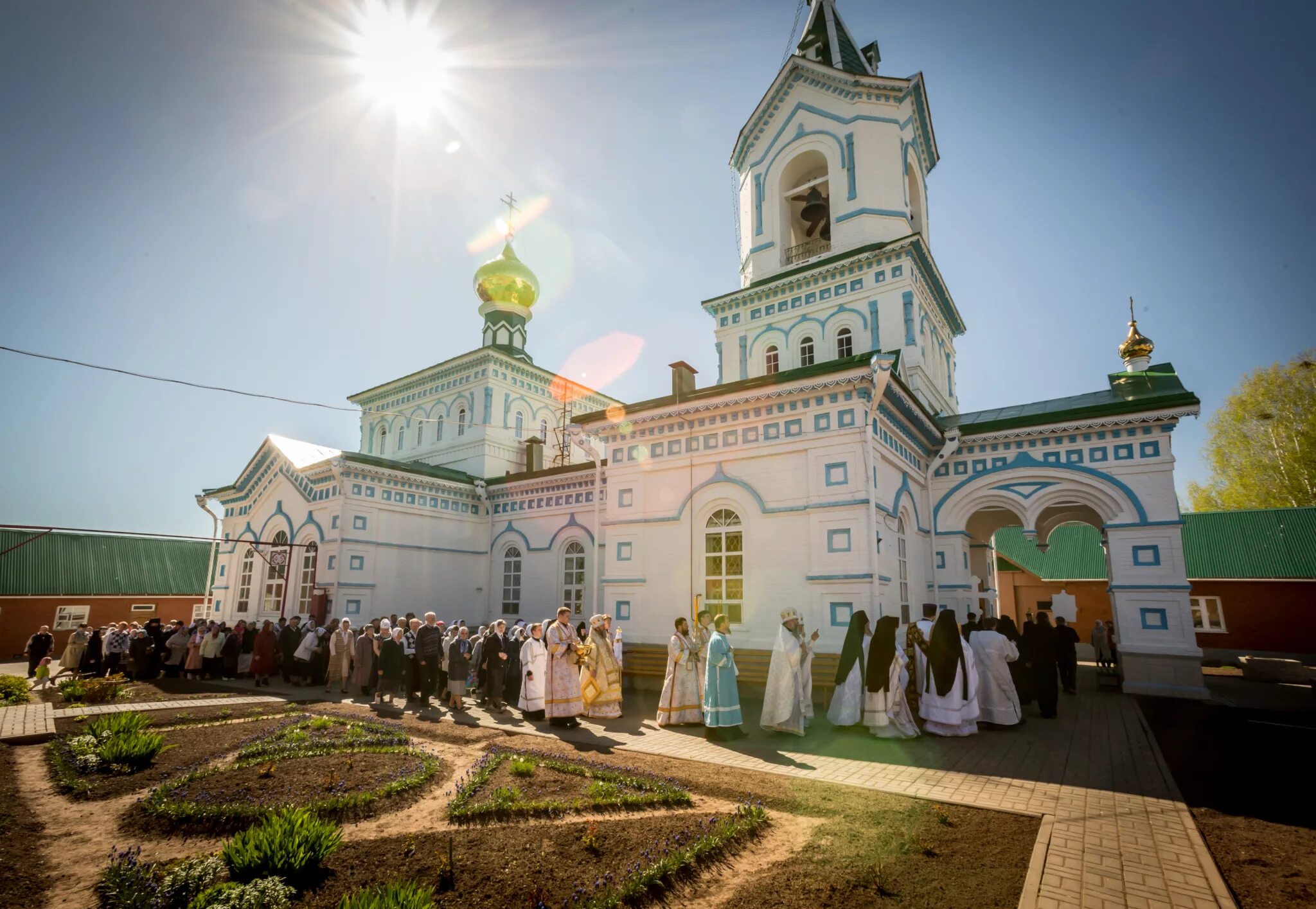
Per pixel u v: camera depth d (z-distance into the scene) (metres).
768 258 21.06
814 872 5.12
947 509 16.66
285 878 4.95
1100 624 16.53
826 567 12.48
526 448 26.66
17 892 4.91
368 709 12.71
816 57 22.56
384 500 21.17
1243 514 26.45
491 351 27.08
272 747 8.87
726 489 14.09
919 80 20.72
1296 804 6.75
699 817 6.34
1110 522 14.69
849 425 12.72
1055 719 11.30
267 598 23.02
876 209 19.23
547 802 6.70
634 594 14.97
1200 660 13.52
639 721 11.37
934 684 10.14
